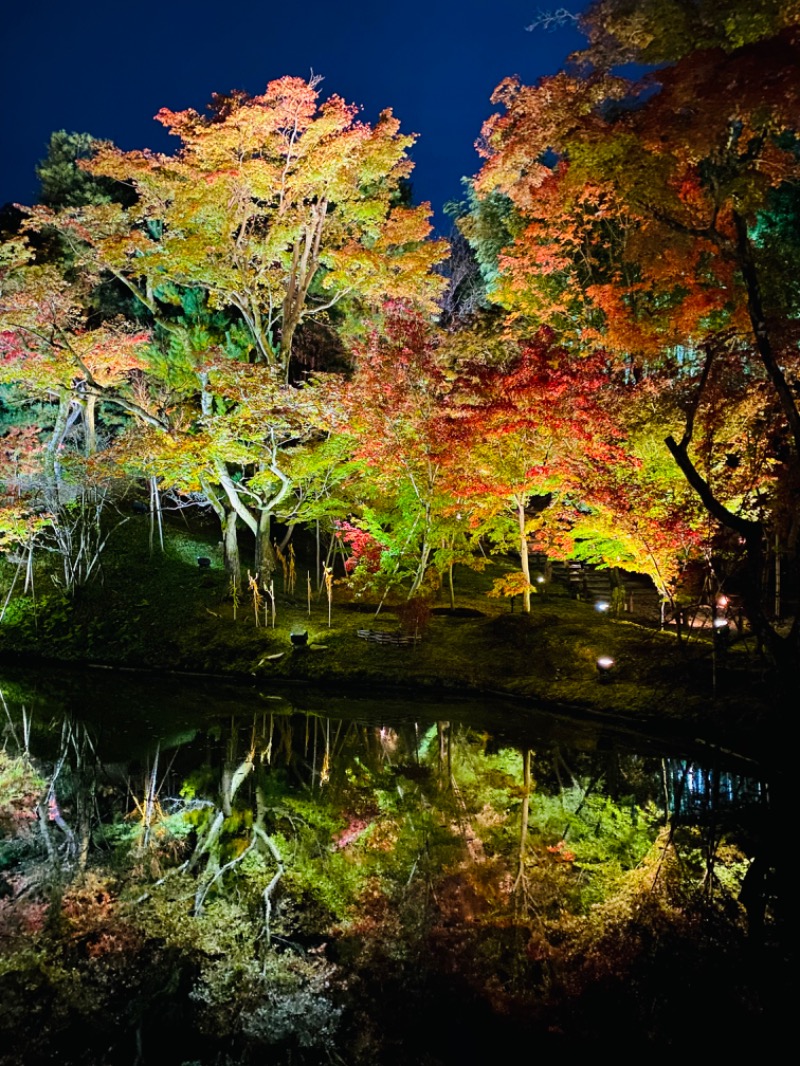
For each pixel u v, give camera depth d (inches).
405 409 571.8
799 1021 206.8
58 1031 204.7
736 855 308.7
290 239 642.8
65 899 277.0
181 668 631.8
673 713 449.7
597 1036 201.0
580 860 305.3
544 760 418.6
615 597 664.4
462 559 681.6
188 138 602.9
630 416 510.6
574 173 379.6
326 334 962.1
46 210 663.1
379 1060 191.9
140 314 954.1
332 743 462.0
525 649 569.3
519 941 247.0
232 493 700.7
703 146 326.3
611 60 371.6
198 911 268.1
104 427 952.9
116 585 764.0
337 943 247.8
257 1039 201.0
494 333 730.8
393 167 682.2
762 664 457.4
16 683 610.9
